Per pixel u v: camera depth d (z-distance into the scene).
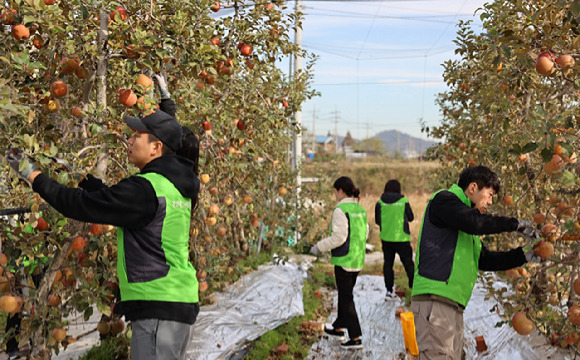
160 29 3.42
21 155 2.25
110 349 4.38
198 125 4.27
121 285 2.26
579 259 3.02
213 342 4.89
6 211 2.69
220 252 5.95
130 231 2.22
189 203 2.38
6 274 2.73
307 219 9.90
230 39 4.69
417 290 3.30
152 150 2.39
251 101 5.33
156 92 4.03
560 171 2.76
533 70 3.44
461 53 4.69
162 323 2.20
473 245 3.34
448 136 7.48
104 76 3.15
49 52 3.08
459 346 3.31
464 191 3.36
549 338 4.44
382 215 6.92
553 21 2.84
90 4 2.99
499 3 3.52
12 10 2.82
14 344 4.02
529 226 3.06
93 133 2.74
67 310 3.35
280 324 5.78
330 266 9.45
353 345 5.08
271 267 8.39
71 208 2.06
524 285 3.70
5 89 2.17
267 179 6.94
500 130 3.98
